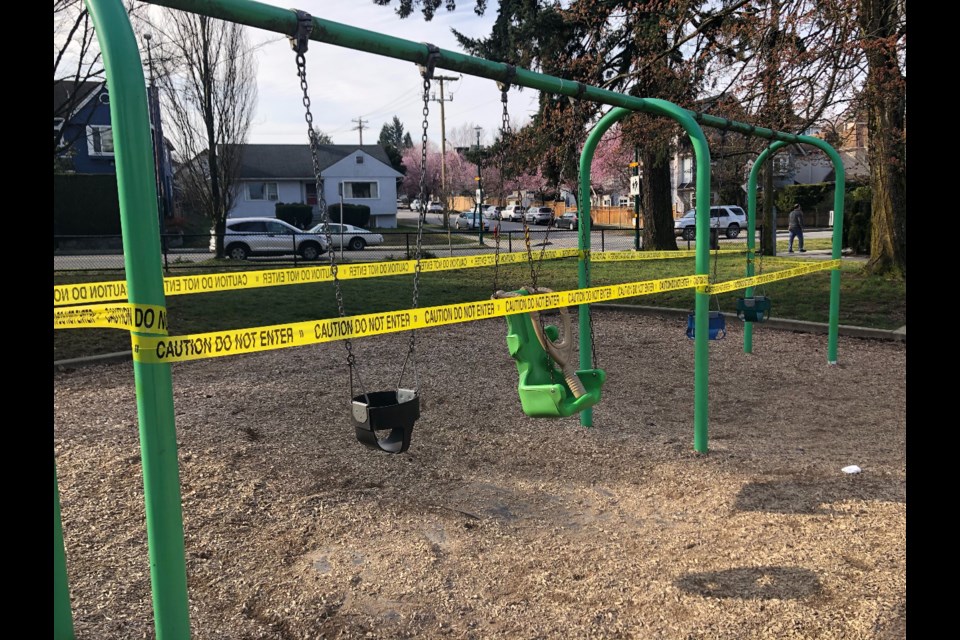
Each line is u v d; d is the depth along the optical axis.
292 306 11.37
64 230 29.00
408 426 2.79
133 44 1.90
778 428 5.16
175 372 6.81
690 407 5.72
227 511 3.63
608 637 2.57
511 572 3.04
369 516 3.60
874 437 4.91
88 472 4.15
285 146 54.91
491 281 15.05
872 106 10.30
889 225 13.09
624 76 11.68
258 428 4.98
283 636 2.60
